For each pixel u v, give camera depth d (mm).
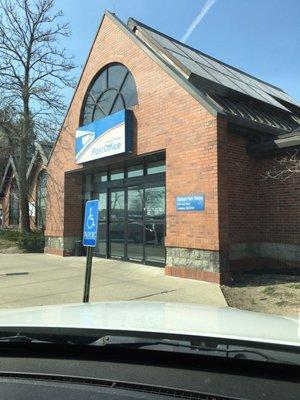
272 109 14188
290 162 11516
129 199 15258
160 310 3045
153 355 2225
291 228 11688
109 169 16297
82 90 16672
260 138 12547
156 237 13883
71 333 2355
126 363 2207
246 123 11672
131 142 13625
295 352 2080
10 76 22188
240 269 11898
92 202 6691
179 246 11648
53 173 18578
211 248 10750
